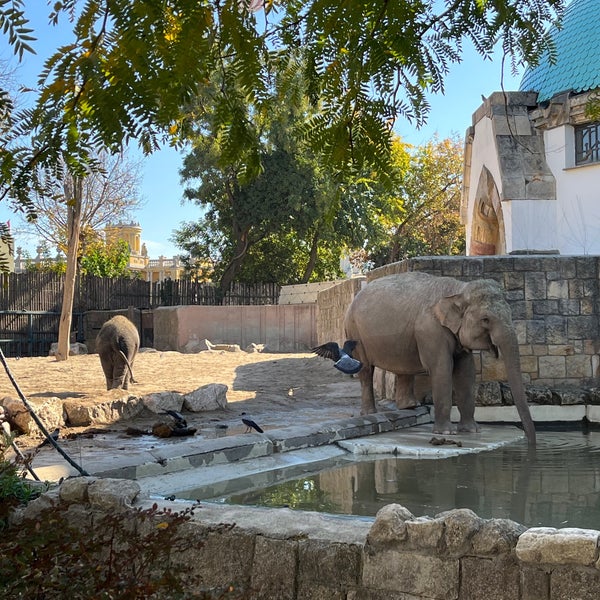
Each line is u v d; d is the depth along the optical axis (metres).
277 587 3.96
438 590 3.64
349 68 2.36
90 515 4.55
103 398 12.20
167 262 64.12
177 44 1.86
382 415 10.90
